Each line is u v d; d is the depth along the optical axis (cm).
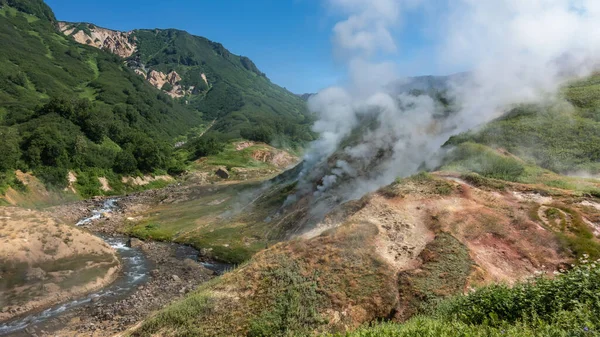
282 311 1290
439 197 1944
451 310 955
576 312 627
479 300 898
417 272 1426
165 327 1284
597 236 1519
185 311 1329
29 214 2691
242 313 1304
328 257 1548
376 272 1457
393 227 1742
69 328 1711
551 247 1520
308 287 1398
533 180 2120
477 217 1739
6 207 2759
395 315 1288
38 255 2272
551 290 776
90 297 2059
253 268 1558
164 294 2083
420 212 1847
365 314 1292
